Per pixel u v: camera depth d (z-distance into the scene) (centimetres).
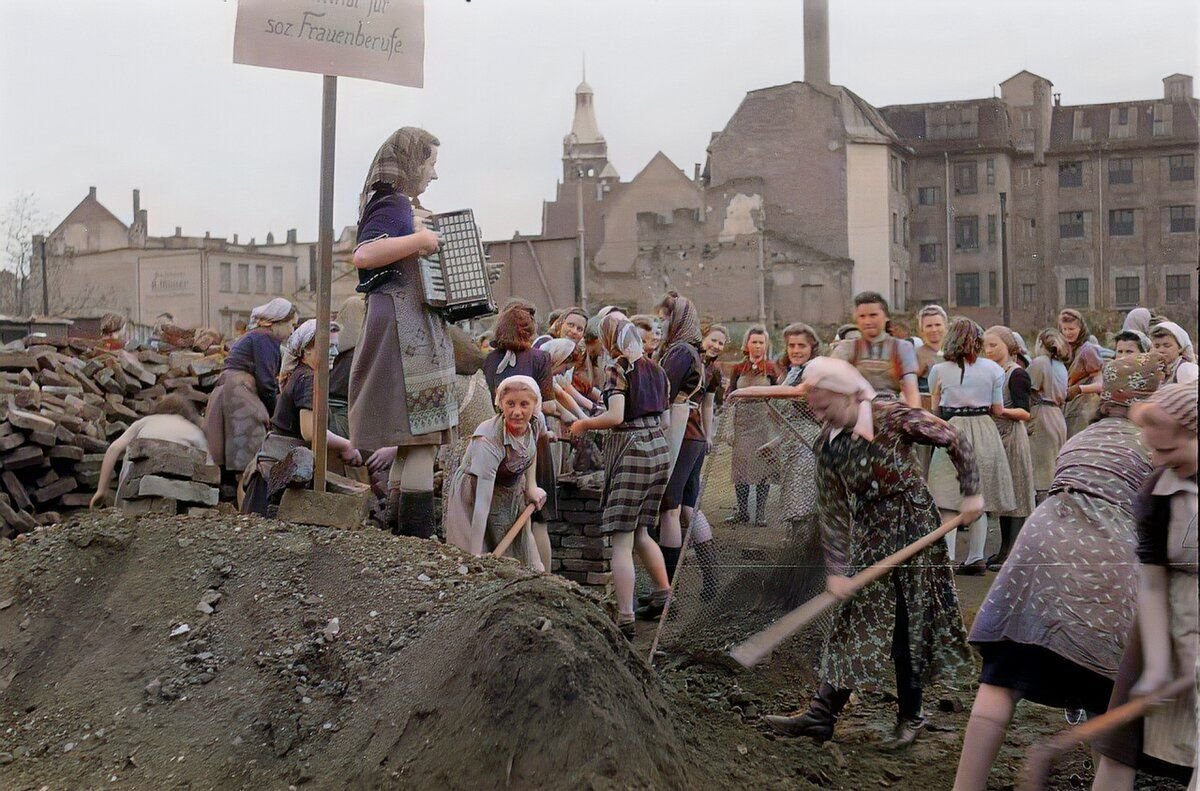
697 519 558
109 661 499
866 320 479
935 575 486
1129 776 385
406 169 545
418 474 559
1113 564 403
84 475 985
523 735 400
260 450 681
